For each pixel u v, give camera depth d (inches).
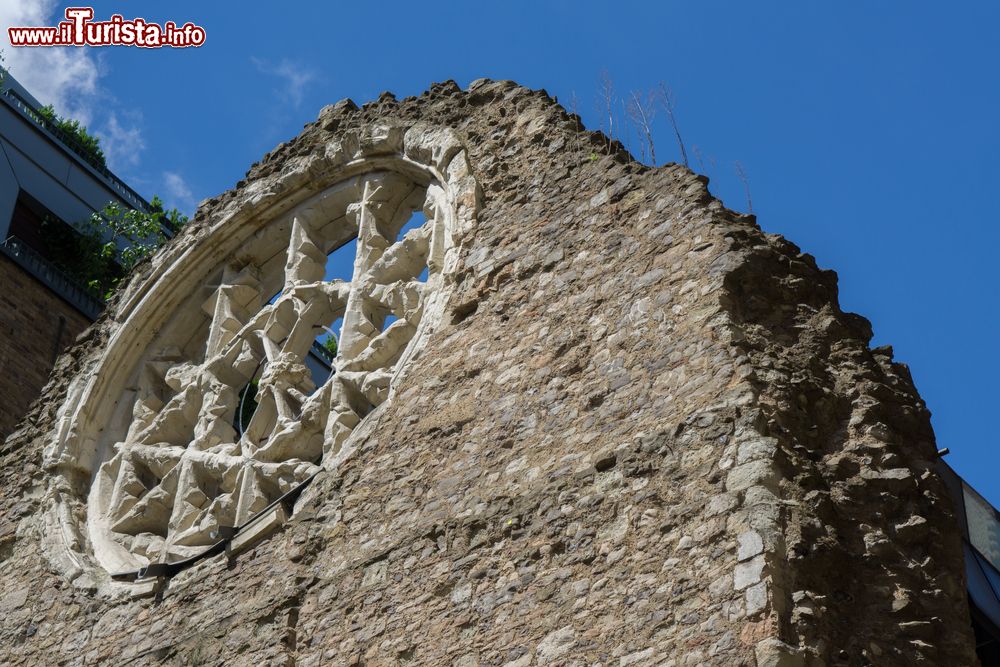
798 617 429.4
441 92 721.6
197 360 764.6
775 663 418.6
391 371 625.9
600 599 467.8
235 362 721.0
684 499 471.8
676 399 502.3
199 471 680.4
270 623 553.6
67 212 1068.5
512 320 581.0
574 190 610.9
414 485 556.4
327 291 700.0
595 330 549.0
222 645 561.3
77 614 636.7
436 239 652.1
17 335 935.7
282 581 567.5
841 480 474.0
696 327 516.4
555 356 552.1
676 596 450.9
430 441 565.6
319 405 644.7
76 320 981.8
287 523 588.4
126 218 1075.3
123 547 676.1
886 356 529.0
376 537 550.9
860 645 433.1
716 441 478.3
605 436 511.2
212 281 768.9
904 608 443.5
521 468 526.6
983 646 559.5
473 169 662.5
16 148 1059.3
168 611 599.5
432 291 636.7
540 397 543.5
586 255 579.5
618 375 526.6
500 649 480.7
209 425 697.0
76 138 1179.3
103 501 704.4
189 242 772.6
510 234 615.8
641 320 537.0
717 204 557.6
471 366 578.9
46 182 1067.9
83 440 731.4
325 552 563.5
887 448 482.6
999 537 606.2
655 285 543.8
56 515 698.8
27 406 911.7
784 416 482.3
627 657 448.8
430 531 531.5
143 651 590.2
